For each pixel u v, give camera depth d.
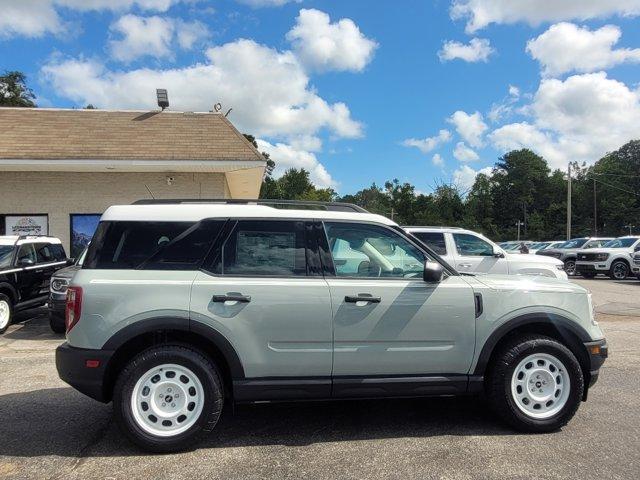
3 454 4.20
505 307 4.64
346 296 4.41
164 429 4.21
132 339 4.27
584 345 4.77
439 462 4.03
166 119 16.77
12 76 51.50
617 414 5.12
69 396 5.72
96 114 16.84
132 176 15.67
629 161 106.69
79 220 15.49
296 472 3.86
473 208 98.12
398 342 4.48
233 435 4.61
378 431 4.71
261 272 4.45
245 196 23.20
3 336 9.62
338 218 4.70
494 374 4.67
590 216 102.56
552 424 4.62
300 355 4.36
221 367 4.47
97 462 4.04
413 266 4.72
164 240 4.42
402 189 91.38
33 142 14.91
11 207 15.22
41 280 11.18
